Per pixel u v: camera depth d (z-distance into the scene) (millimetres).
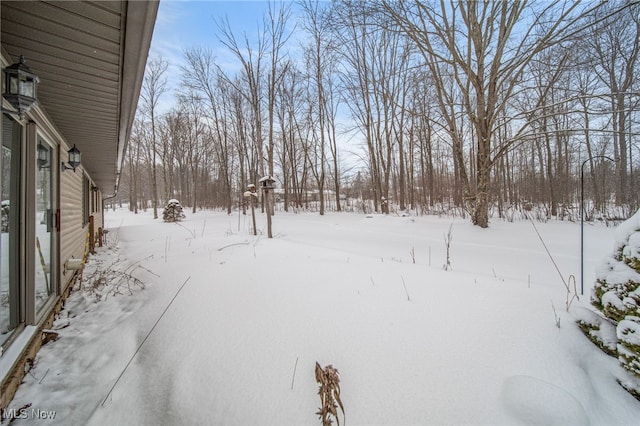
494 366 1999
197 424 2016
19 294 2680
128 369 2607
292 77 21172
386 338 2365
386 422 1739
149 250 7449
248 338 2668
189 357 2623
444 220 11266
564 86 10289
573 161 17328
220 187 31328
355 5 8445
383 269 3863
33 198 2838
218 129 22703
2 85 2189
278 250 5570
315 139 23156
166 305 3654
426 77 9867
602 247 6102
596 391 1822
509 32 7797
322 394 1784
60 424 2025
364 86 17016
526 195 19828
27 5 1932
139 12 1957
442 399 1817
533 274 4203
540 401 1650
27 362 2533
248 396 2104
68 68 2764
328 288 3326
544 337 2209
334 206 26828
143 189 39281
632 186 11711
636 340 1759
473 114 8672
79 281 5020
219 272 4348
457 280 3295
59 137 4266
